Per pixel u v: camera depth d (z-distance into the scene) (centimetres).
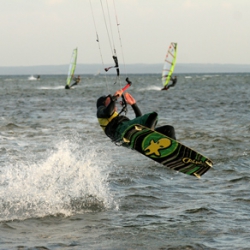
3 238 2208
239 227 2367
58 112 8619
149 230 2334
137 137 2628
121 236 2255
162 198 2898
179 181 3328
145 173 3534
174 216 2552
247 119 7369
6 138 5234
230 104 10631
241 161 3978
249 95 14438
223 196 2939
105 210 2666
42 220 2489
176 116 7919
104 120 2747
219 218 2508
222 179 3381
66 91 18088
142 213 2608
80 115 8031
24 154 4291
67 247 2105
